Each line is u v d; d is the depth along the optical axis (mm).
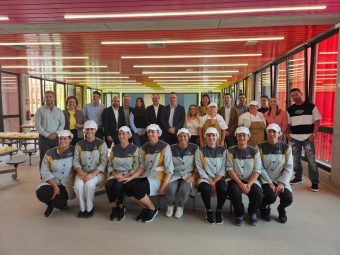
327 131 4527
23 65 7930
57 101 13273
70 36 4727
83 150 3172
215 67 8570
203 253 2246
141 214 2930
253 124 4004
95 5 3357
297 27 4215
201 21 3883
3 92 9023
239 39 5004
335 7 3365
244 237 2516
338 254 2225
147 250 2293
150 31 4480
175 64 7984
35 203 3373
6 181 4324
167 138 4375
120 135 3125
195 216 3002
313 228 2689
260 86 9367
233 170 2949
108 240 2465
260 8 3412
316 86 5082
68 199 3242
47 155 3064
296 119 4023
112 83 14297
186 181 2990
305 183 4199
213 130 3020
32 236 2537
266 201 2814
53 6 3346
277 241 2439
